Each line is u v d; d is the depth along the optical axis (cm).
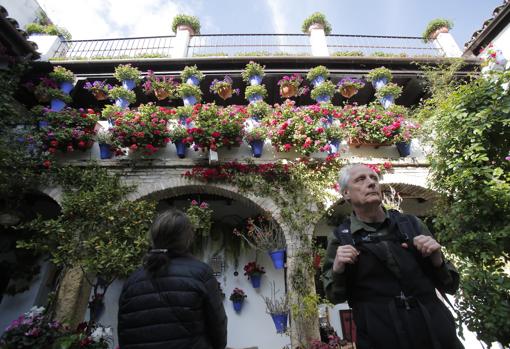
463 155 391
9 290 562
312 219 495
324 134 544
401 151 562
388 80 631
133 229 412
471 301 330
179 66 654
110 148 524
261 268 614
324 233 647
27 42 596
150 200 513
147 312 156
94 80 645
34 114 530
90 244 379
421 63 658
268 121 559
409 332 131
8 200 485
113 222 412
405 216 166
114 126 534
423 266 148
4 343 344
